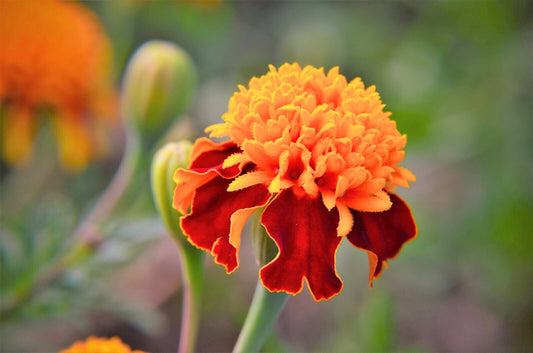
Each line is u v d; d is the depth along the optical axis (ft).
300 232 0.70
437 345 1.64
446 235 1.64
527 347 1.63
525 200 1.50
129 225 1.11
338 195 0.70
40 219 1.12
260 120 0.72
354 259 1.55
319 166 0.70
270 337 1.08
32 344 1.38
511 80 1.64
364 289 1.56
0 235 1.10
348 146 0.71
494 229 1.53
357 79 0.75
